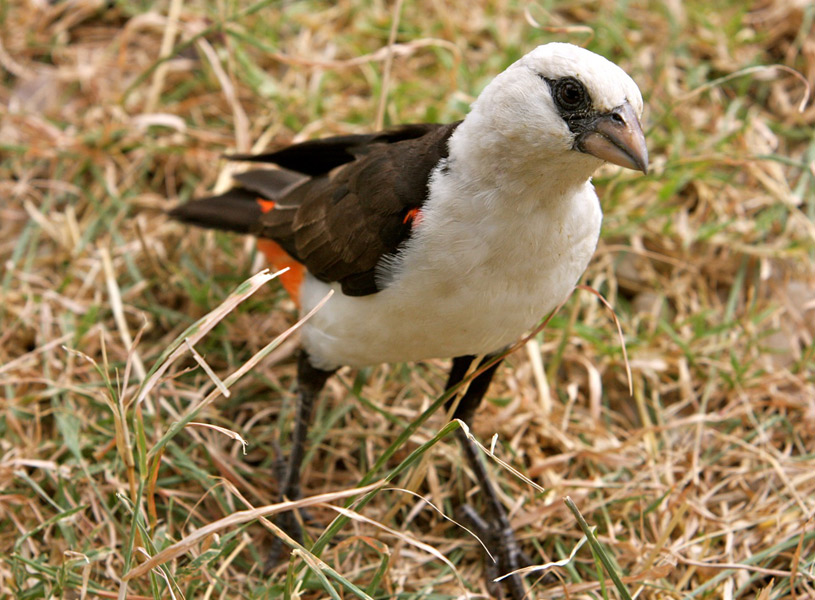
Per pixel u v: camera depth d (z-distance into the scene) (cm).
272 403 769
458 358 652
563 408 761
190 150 908
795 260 850
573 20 1040
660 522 687
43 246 874
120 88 970
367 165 600
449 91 944
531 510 686
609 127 515
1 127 930
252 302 816
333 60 998
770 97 971
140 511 546
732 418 750
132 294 826
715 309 833
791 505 686
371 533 668
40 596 604
